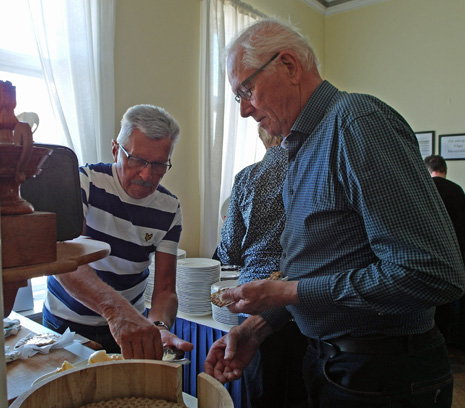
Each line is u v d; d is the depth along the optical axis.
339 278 0.89
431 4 4.18
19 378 0.98
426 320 0.97
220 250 1.89
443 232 0.82
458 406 2.53
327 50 4.86
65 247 0.57
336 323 0.99
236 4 3.29
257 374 1.71
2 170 0.46
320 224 0.96
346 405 0.97
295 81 1.02
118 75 2.48
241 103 1.12
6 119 0.47
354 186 0.87
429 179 0.88
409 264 0.79
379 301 0.84
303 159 1.01
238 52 1.04
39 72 2.28
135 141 1.30
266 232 1.74
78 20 2.15
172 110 2.86
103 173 1.39
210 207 3.06
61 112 2.06
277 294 0.95
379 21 4.49
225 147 3.33
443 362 0.99
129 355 0.86
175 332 2.12
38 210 0.61
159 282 1.49
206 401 0.65
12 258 0.45
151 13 2.67
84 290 1.02
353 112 0.89
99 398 0.65
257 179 1.76
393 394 0.94
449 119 4.14
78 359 1.08
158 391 0.66
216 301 1.13
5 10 2.14
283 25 1.05
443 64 4.14
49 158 0.62
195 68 3.03
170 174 2.90
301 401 1.80
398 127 0.88
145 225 1.44
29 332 1.27
